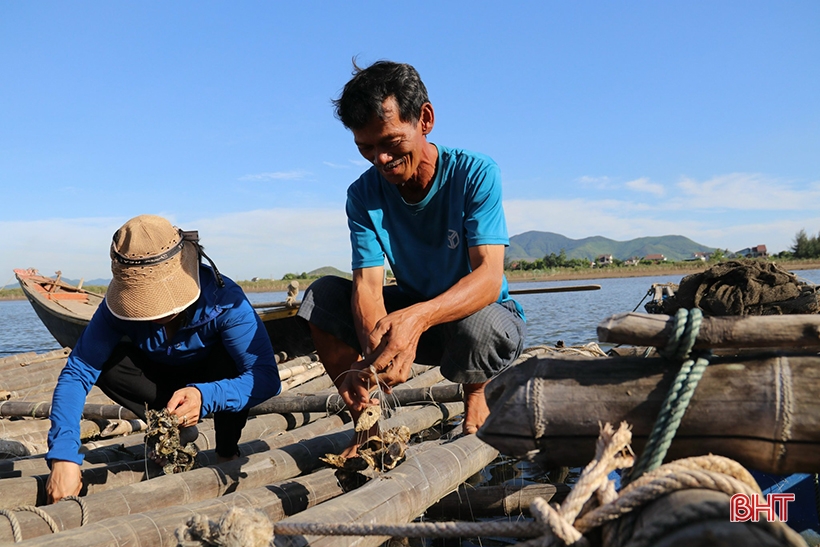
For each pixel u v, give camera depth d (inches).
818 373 58.5
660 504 51.6
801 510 109.9
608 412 62.6
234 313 122.5
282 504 103.6
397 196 127.6
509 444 65.7
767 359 60.7
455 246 125.6
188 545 69.4
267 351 127.0
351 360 129.7
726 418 59.3
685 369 60.3
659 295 266.8
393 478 103.3
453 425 197.3
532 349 205.3
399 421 166.7
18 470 127.5
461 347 125.2
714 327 59.7
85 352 119.2
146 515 91.3
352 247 130.6
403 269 132.9
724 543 44.0
